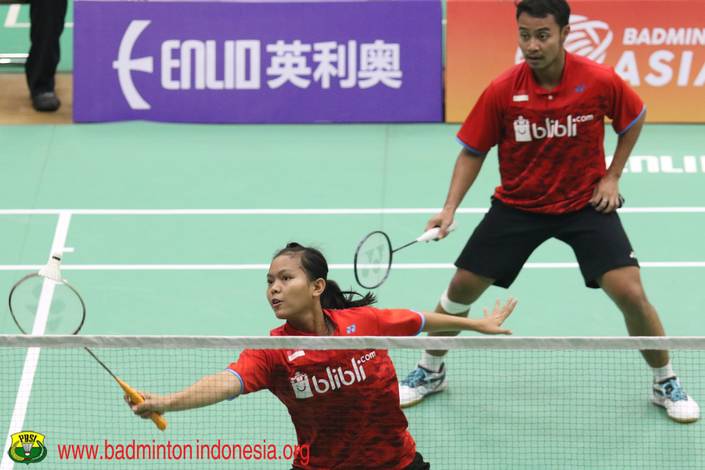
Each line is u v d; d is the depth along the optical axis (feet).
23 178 90.27
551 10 57.36
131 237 83.82
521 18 57.82
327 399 46.44
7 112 99.60
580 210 61.98
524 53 58.44
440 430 64.34
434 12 95.86
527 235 62.64
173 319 75.05
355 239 83.25
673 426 64.39
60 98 102.37
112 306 76.33
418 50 96.27
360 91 96.99
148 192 89.15
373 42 96.27
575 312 75.46
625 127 61.72
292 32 96.32
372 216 86.12
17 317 49.24
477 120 61.82
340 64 96.63
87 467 59.93
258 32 96.43
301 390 46.24
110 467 59.93
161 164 92.53
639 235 83.76
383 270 58.03
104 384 66.18
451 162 92.32
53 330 49.39
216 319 75.05
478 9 95.40
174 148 94.48
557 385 67.51
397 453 47.80
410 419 65.36
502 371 68.85
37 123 97.76
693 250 82.07
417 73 96.63
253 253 82.07
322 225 84.99
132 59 96.94
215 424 63.62
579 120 60.18
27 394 65.31
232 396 45.44
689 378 68.49
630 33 94.84
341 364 45.93
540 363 69.46
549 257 81.35
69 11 117.39
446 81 96.48
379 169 91.61
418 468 48.42
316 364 45.88
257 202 88.02
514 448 62.75
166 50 96.78
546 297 76.89
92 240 83.46
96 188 89.51
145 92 97.40
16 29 114.73
